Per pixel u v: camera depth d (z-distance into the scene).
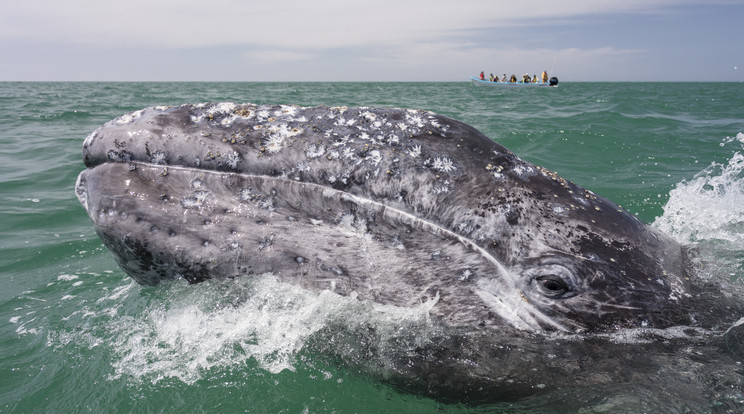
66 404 3.49
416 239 3.48
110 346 4.01
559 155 12.20
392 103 31.56
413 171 3.48
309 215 3.55
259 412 3.43
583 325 3.46
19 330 4.37
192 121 3.68
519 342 3.44
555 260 3.39
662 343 3.43
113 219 3.55
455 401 3.45
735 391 3.05
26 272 5.70
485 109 26.61
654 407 3.02
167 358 3.82
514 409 3.32
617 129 16.33
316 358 3.69
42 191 9.27
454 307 3.48
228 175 3.58
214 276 3.65
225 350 3.76
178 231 3.58
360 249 3.51
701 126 17.94
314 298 3.60
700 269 4.11
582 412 3.12
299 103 31.12
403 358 3.49
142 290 4.22
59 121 20.17
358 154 3.52
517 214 3.45
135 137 3.60
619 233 3.65
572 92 59.97
